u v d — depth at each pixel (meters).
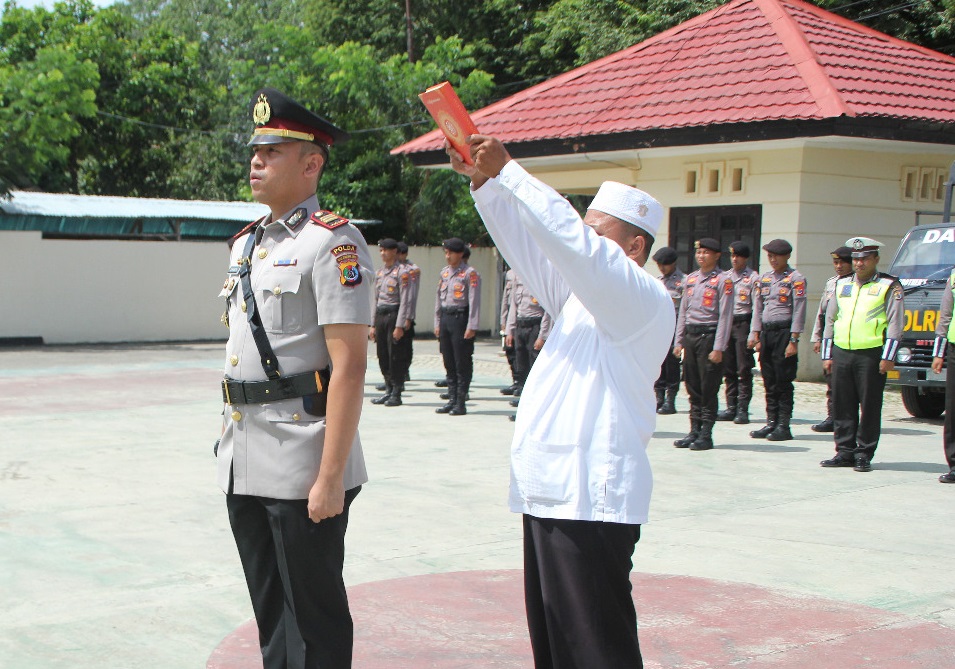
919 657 4.21
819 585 5.15
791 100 13.25
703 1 20.59
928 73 15.37
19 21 25.17
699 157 14.64
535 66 27.11
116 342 19.88
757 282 9.84
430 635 4.36
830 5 20.31
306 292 3.13
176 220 20.97
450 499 6.88
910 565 5.52
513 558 5.52
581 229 2.74
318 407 3.15
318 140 3.26
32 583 4.96
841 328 8.27
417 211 23.44
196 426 9.89
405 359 11.66
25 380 13.62
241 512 3.30
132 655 4.08
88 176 28.91
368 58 23.52
